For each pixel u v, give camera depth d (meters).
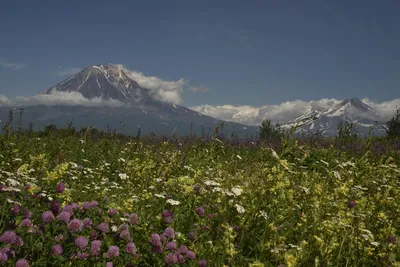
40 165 2.17
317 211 1.72
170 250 1.38
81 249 1.22
